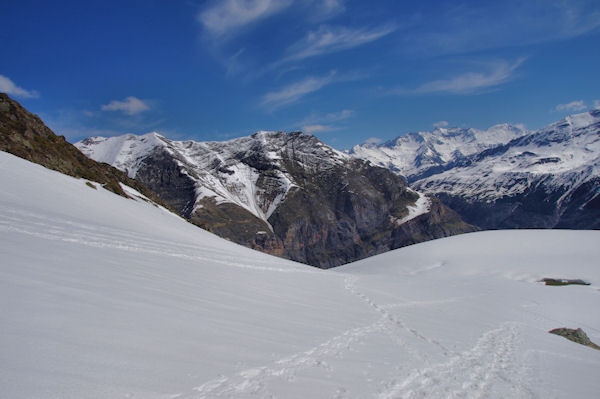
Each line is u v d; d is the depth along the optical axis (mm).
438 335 16859
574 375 14484
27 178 30156
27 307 7680
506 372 13062
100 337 7414
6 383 5066
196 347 8477
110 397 5598
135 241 22000
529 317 30500
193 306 11531
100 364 6418
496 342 17984
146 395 5973
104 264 13578
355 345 12211
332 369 9453
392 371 10406
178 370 7141
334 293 23625
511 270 61344
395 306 23141
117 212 34281
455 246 80375
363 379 9281
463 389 10469
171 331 8922
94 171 52719
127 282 11977
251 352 9156
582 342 25969
